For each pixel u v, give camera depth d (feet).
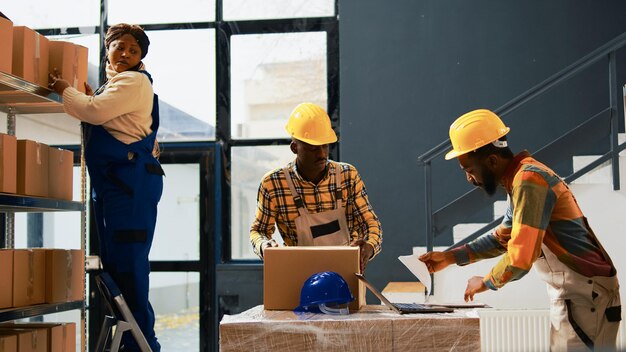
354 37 18.42
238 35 18.76
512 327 15.28
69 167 11.25
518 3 18.07
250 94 18.66
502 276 7.56
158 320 18.40
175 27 18.85
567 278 7.66
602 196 15.14
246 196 18.57
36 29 19.16
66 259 10.61
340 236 9.75
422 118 18.08
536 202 7.48
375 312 7.28
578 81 17.79
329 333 6.54
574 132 15.81
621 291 14.93
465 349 6.49
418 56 18.22
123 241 9.37
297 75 18.57
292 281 7.70
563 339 7.67
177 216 18.57
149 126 9.98
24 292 9.75
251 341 6.56
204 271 18.38
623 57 17.63
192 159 18.62
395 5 18.37
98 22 19.06
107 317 9.12
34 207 10.28
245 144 18.56
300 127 9.41
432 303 8.09
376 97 18.26
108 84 9.65
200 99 18.72
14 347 9.19
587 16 17.88
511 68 17.97
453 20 18.20
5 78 9.30
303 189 9.91
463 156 8.22
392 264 17.90
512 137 17.92
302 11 18.67
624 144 15.12
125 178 9.43
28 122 13.29
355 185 10.16
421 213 17.93
